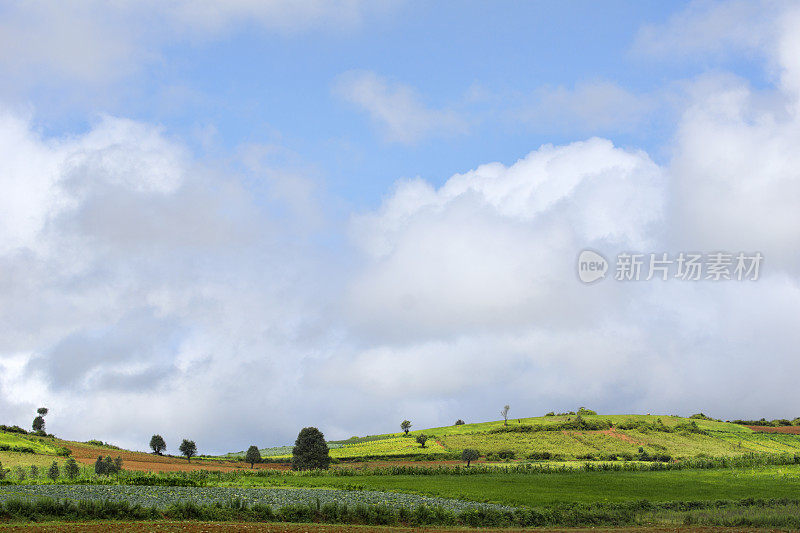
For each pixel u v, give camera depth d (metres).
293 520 48.72
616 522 50.59
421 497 67.31
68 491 61.03
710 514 53.97
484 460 140.62
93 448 138.38
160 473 92.56
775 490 76.75
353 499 62.47
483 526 49.31
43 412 152.62
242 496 62.22
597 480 88.56
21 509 45.44
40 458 116.12
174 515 48.00
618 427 177.88
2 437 129.62
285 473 99.06
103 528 41.62
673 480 88.50
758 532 45.12
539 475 97.06
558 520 50.50
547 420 198.50
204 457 144.38
